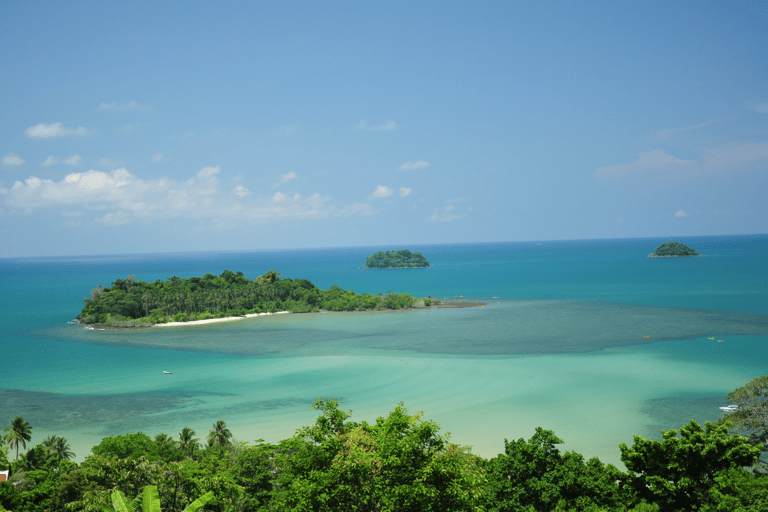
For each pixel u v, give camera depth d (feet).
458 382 326.03
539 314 631.97
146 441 186.29
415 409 273.95
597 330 508.12
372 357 407.85
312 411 276.62
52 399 313.32
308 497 77.77
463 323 580.30
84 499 115.14
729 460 98.89
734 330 490.08
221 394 316.40
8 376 374.02
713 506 91.15
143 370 385.91
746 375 329.52
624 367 355.56
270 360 409.08
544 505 102.06
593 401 280.72
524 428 241.35
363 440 86.58
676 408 266.77
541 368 357.20
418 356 408.26
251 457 144.25
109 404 300.81
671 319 564.71
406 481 77.25
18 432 217.56
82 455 224.33
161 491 104.12
